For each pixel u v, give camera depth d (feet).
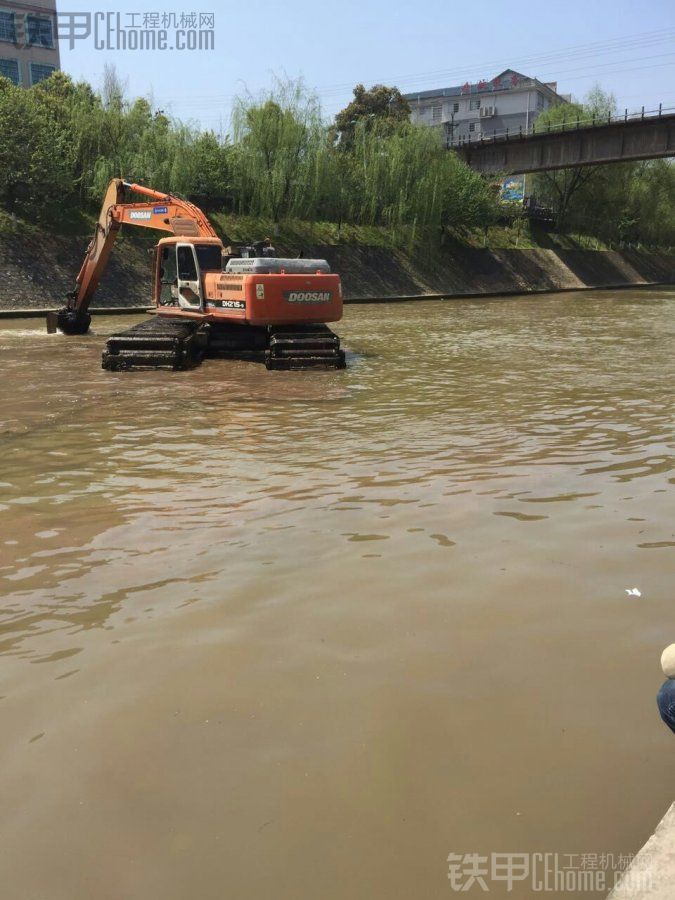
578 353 59.00
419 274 163.53
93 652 13.24
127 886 8.19
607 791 9.50
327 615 14.48
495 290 174.50
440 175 171.42
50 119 135.23
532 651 13.00
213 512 20.77
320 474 24.47
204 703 11.57
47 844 8.81
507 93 322.75
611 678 12.11
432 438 29.66
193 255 53.83
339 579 16.15
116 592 15.72
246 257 53.47
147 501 21.83
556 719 11.00
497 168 203.10
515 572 16.38
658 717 11.03
